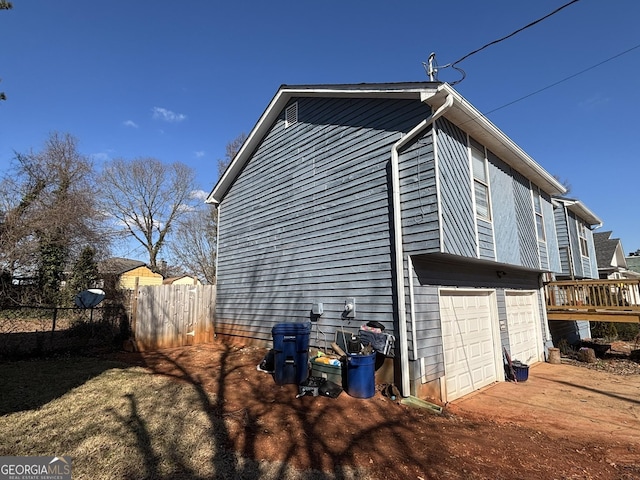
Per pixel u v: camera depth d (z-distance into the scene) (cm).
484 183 804
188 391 592
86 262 1897
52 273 1733
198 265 3434
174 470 342
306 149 909
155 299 1027
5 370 714
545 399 691
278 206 982
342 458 385
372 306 687
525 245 960
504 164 923
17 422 443
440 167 623
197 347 1022
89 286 1859
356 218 748
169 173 3616
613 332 1678
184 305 1091
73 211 1892
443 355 672
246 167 1144
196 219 3519
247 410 516
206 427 446
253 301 1023
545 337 1155
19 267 1599
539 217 1148
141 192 3466
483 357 820
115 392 577
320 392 600
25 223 1661
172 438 411
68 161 2064
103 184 3128
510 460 404
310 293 839
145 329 994
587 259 1705
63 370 723
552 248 1197
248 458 374
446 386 666
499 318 903
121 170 3362
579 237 1644
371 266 701
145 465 348
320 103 883
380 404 570
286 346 661
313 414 512
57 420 454
